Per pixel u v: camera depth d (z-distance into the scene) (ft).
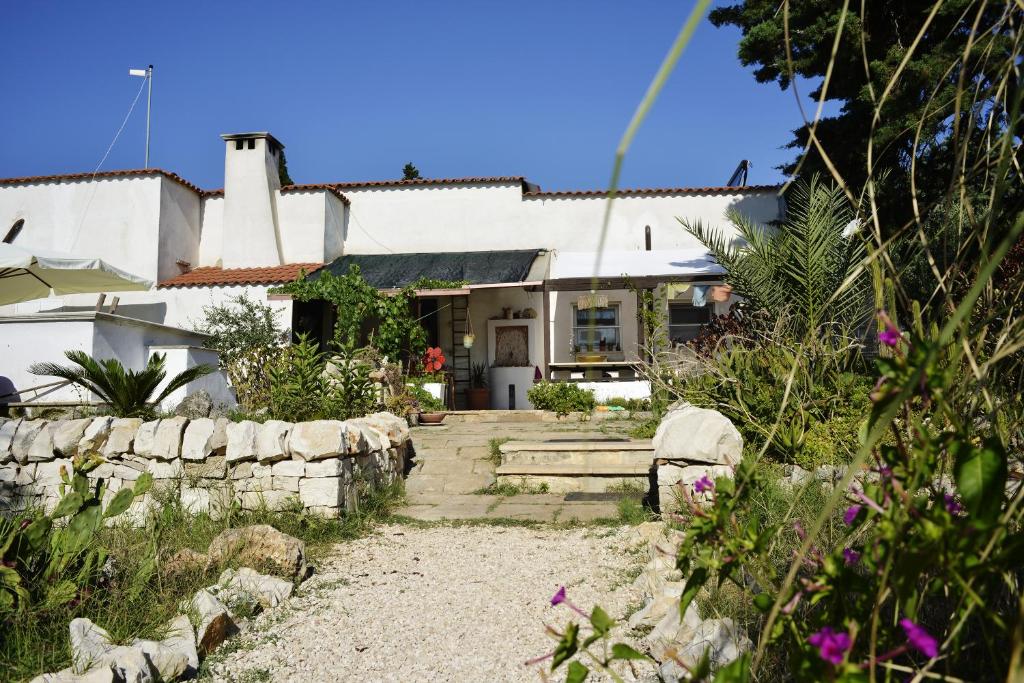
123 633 13.82
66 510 15.52
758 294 35.83
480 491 30.01
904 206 27.37
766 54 47.37
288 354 47.70
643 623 14.66
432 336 66.74
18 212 64.59
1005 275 8.38
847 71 41.86
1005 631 4.42
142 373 32.19
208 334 53.21
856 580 5.38
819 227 33.37
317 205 67.56
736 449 23.34
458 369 66.13
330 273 60.64
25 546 14.51
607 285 55.47
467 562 21.03
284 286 58.49
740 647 10.68
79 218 63.77
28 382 39.50
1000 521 4.51
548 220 68.80
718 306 63.10
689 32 3.02
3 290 51.16
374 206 70.95
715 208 66.95
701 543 6.72
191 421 25.59
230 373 50.57
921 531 4.66
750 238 37.11
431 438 38.96
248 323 57.11
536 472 30.17
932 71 23.70
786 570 11.62
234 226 66.64
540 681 12.63
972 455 4.71
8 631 12.94
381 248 70.38
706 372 32.14
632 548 21.13
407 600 17.62
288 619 16.31
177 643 13.66
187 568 17.58
